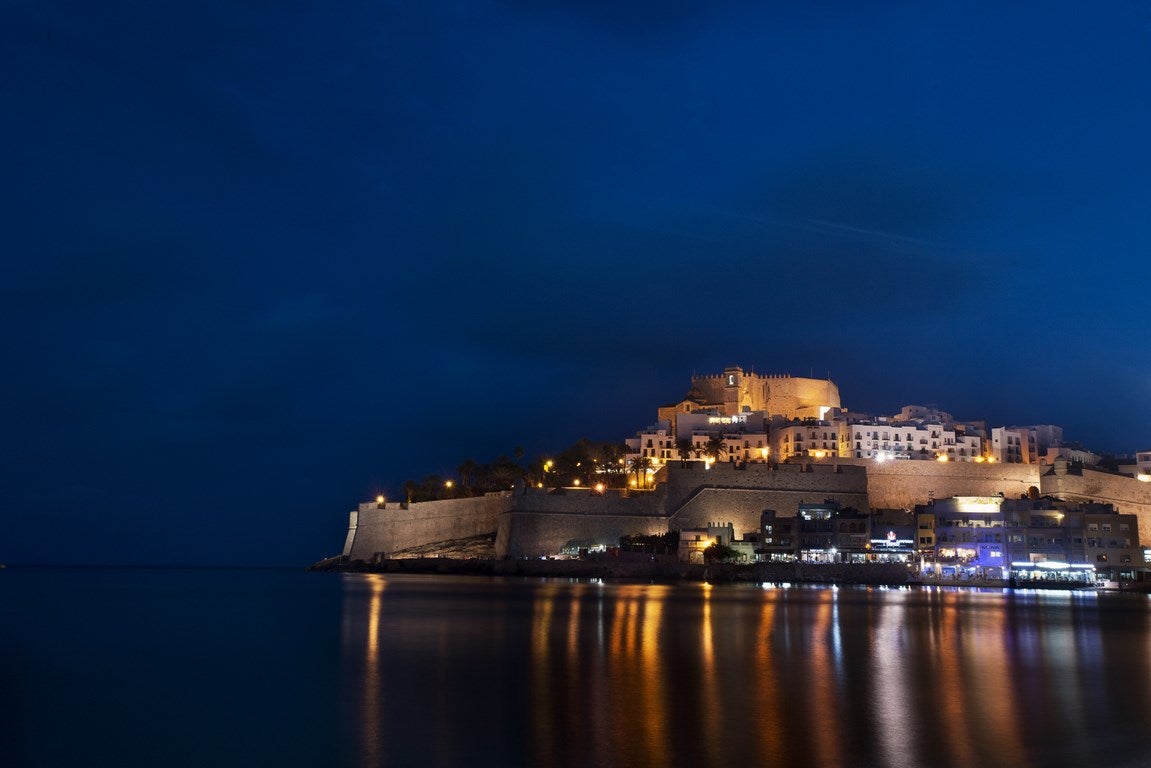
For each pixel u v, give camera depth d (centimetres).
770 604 12156
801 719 4781
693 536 19775
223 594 15488
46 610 11700
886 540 18588
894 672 6284
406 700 5266
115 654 7175
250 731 4578
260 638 8162
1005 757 4103
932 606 12075
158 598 14450
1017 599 14100
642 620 9681
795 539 19025
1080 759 4075
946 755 4128
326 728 4612
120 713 4975
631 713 4919
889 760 4050
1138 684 5862
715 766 3962
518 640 7925
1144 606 12888
